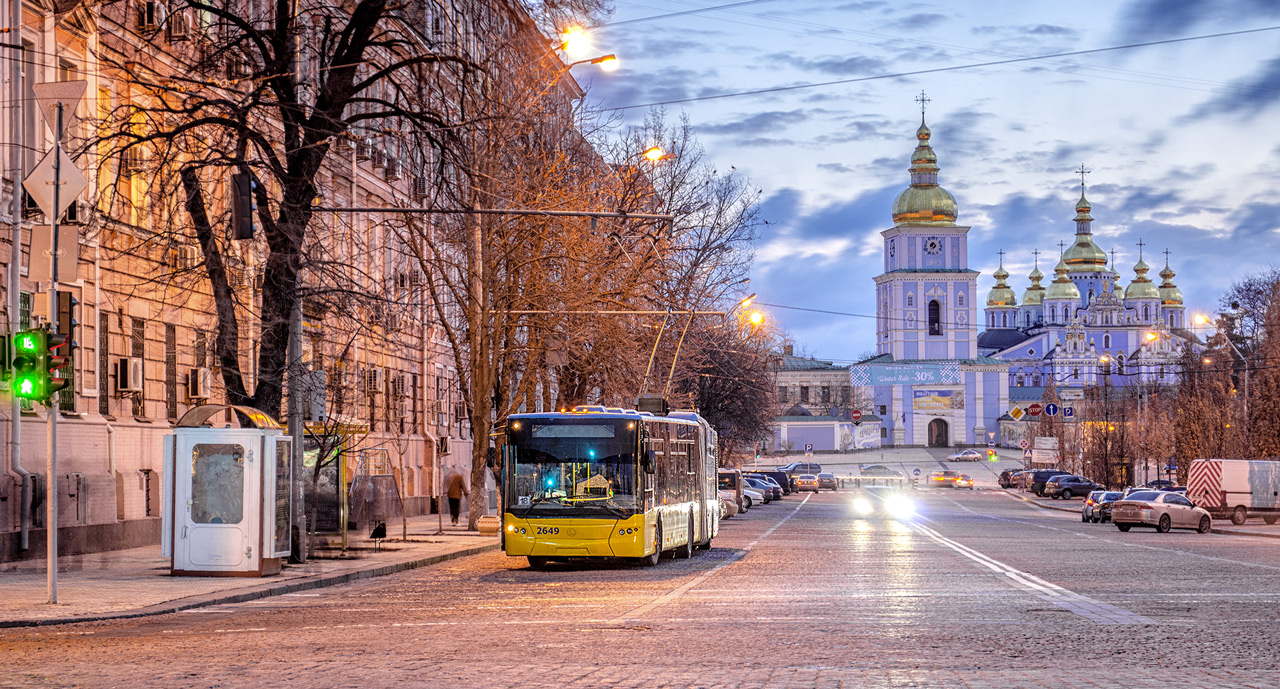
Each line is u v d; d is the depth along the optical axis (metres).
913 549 35.03
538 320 40.19
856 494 105.44
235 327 27.80
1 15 26.44
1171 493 50.53
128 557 28.30
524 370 43.31
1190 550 35.28
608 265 41.66
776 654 13.44
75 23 29.33
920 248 176.88
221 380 36.16
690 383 77.69
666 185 55.75
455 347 40.22
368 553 31.00
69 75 29.55
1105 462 83.12
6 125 26.78
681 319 55.72
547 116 42.84
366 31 28.30
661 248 46.84
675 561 30.91
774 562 29.88
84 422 29.22
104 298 30.48
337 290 27.69
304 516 28.02
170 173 27.31
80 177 19.58
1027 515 66.44
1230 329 99.50
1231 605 19.22
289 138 27.62
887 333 179.75
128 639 15.36
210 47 28.02
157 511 32.72
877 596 20.67
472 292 39.31
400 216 39.91
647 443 28.27
